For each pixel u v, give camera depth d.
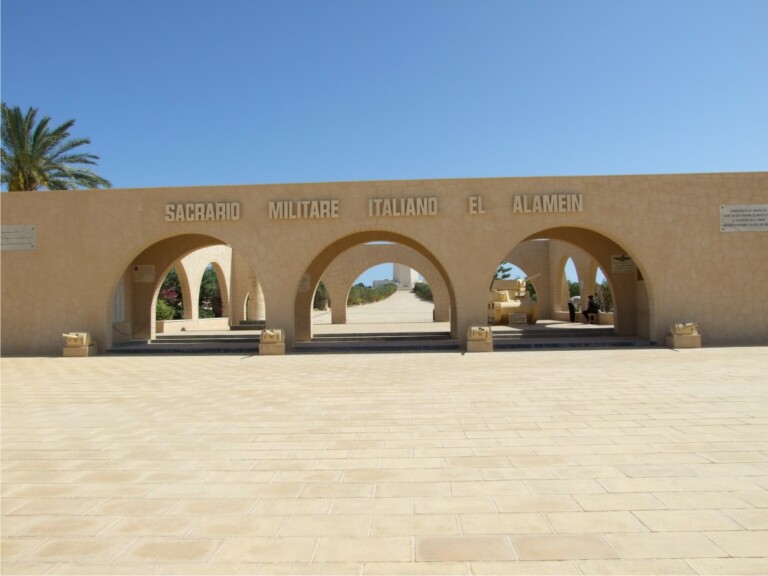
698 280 14.95
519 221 15.02
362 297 59.78
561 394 8.24
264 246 15.28
